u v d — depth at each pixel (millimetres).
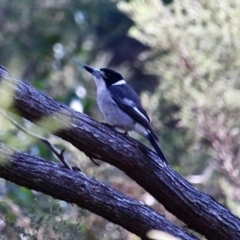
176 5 14852
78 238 7816
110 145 7699
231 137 14102
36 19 18125
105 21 19844
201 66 14500
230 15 14578
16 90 7137
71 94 15312
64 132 7500
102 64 18828
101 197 7359
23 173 6938
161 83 15180
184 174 14812
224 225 8078
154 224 7617
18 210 11211
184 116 14344
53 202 8547
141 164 7844
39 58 17922
